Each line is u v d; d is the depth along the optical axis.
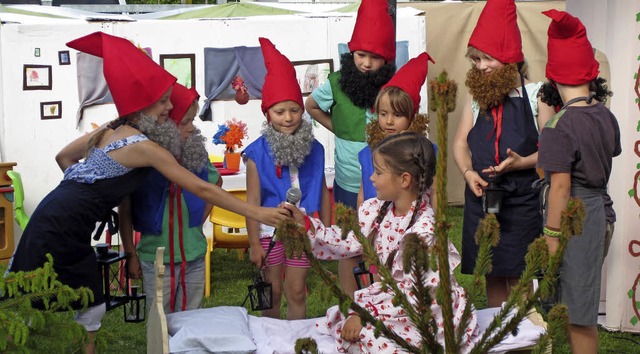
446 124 1.82
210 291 6.43
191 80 8.00
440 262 1.88
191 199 4.12
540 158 3.70
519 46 4.25
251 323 3.55
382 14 4.49
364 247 2.05
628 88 4.82
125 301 3.93
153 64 3.77
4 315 2.72
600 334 5.07
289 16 8.16
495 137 4.24
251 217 3.66
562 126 3.65
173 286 4.13
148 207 4.07
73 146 4.24
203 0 14.97
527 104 4.23
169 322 3.45
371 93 4.47
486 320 3.49
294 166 4.35
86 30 7.87
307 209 4.33
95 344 3.35
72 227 3.62
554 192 3.66
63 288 3.03
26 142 7.92
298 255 1.96
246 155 4.38
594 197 3.71
